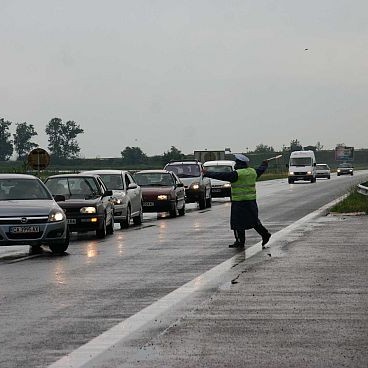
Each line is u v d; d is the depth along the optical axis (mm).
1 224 27500
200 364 11820
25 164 75438
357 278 20547
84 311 16406
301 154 120062
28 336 14000
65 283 20609
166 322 15078
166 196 47469
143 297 18078
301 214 46938
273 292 18406
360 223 39312
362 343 13039
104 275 22094
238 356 12281
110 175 41844
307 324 14648
